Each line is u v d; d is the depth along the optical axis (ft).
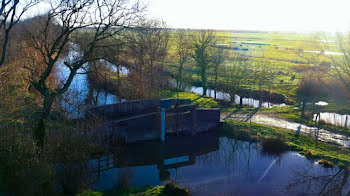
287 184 67.36
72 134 66.80
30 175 53.78
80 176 61.26
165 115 94.84
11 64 92.48
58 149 63.77
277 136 92.07
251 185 66.69
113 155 81.10
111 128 86.07
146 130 92.32
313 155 80.74
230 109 125.39
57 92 58.34
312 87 116.88
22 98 74.33
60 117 70.49
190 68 173.68
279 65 229.45
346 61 78.13
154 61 130.11
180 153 88.12
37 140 57.16
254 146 90.53
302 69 209.26
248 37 572.10
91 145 72.43
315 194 62.34
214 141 95.96
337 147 85.15
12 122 61.77
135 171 75.05
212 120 102.01
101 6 57.77
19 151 56.24
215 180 69.62
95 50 67.92
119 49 69.51
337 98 131.75
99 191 58.29
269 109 124.06
